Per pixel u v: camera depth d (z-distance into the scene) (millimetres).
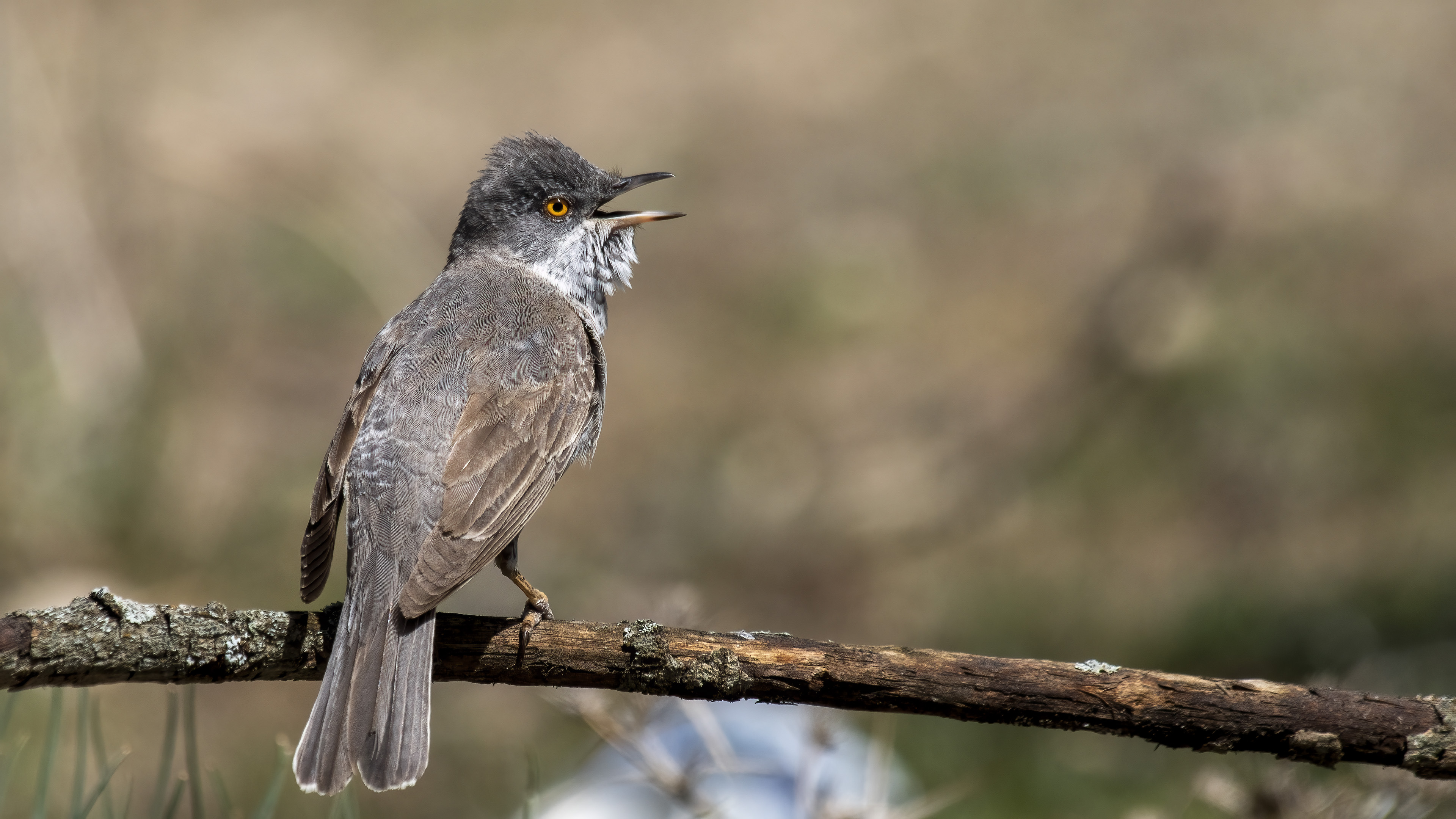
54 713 5523
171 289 14938
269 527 12789
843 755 8812
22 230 12883
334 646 5410
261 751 10383
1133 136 20156
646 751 6629
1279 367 14781
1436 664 10781
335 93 21844
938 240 19109
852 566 14016
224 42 23500
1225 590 12406
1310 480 13680
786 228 19656
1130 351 15164
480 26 24594
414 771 5160
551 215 8109
